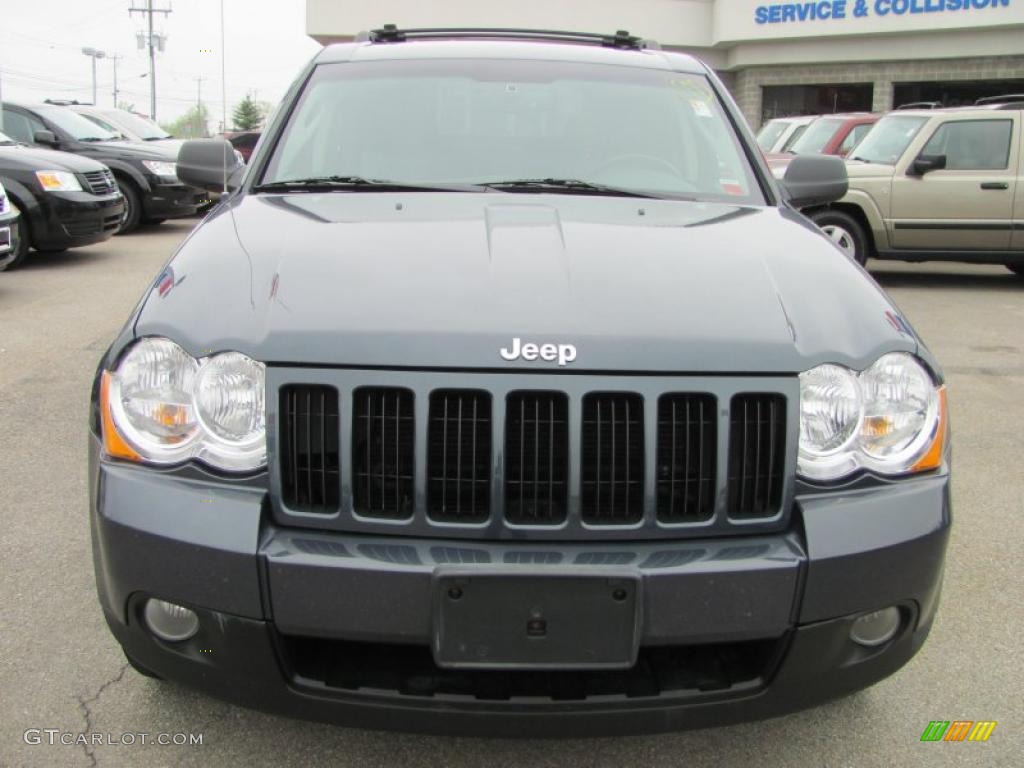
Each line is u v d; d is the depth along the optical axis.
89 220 9.64
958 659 2.83
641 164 3.21
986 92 20.44
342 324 2.04
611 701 1.94
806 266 2.41
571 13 22.03
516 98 3.41
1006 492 4.18
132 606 2.04
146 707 2.50
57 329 6.72
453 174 3.11
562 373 1.97
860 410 2.07
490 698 1.94
